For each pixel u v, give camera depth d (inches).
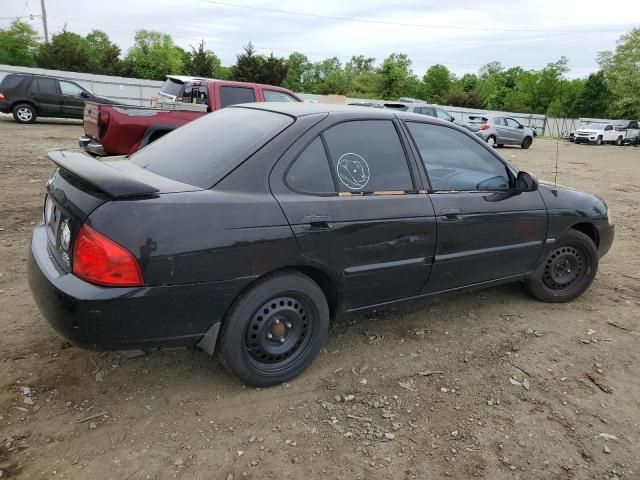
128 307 96.5
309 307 122.2
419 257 136.7
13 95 677.3
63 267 101.2
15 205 263.0
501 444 108.2
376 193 129.0
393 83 2546.8
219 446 102.4
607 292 197.9
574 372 137.6
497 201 153.8
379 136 134.3
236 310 110.0
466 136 154.4
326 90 2322.8
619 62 2209.6
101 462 96.3
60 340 135.6
